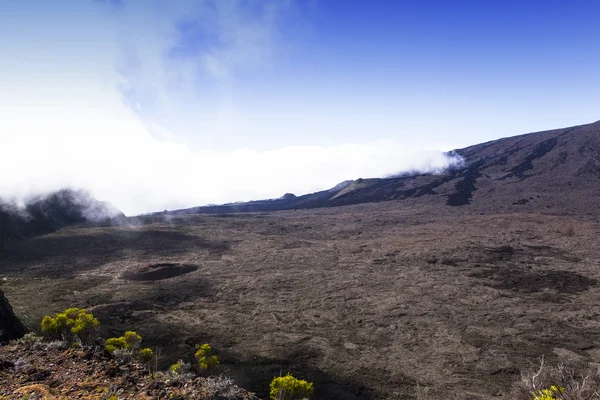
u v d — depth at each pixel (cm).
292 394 738
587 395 483
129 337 999
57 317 955
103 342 970
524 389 582
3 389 469
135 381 520
